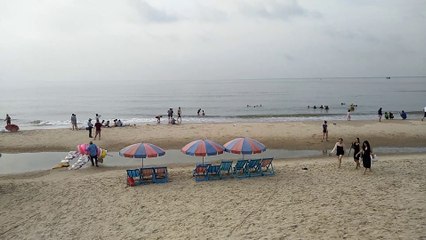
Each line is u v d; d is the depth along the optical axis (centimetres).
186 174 1716
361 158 1761
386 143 2638
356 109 5894
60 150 2445
